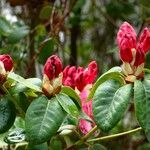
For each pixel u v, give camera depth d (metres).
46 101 0.59
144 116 0.55
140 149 1.41
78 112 0.59
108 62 1.42
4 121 0.60
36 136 0.56
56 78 0.60
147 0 1.34
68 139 0.82
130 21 1.44
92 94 0.61
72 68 0.71
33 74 1.16
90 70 0.70
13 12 1.36
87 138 0.67
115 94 0.57
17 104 0.62
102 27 1.50
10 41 1.14
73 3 1.24
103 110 0.56
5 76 0.60
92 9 1.50
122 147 1.34
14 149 0.70
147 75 0.59
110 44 1.48
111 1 1.44
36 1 1.25
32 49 1.19
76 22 1.41
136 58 0.59
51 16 1.15
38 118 0.57
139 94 0.56
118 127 1.16
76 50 1.48
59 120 0.58
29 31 1.15
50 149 0.74
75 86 0.70
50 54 1.08
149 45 0.62
